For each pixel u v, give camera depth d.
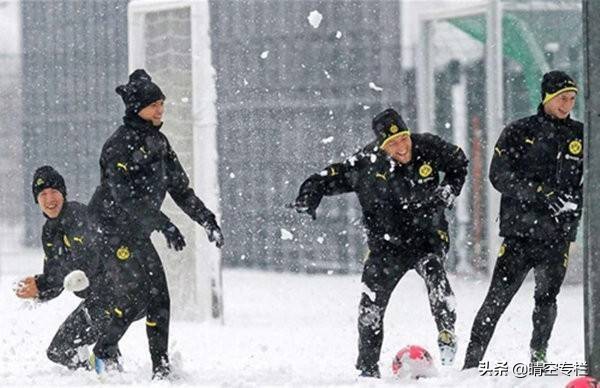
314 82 66.50
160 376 31.05
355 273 66.56
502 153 30.41
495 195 58.62
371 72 65.75
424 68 65.50
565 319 48.09
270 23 67.56
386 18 66.00
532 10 59.00
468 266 63.59
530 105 59.47
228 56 69.12
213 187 50.44
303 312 53.62
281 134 67.81
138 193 30.52
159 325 31.14
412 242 30.75
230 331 46.62
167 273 51.66
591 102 26.12
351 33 65.81
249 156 69.38
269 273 69.12
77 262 32.25
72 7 78.69
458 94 64.94
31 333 46.00
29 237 84.06
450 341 29.80
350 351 39.53
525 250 30.91
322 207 67.31
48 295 32.72
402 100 66.12
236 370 33.38
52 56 80.38
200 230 50.47
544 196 30.06
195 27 50.19
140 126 30.61
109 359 30.98
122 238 30.75
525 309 51.59
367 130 65.38
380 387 28.09
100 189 31.06
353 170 30.75
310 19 34.88
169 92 51.12
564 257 31.25
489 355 37.25
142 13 51.56
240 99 69.06
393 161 30.17
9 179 83.56
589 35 26.05
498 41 57.78
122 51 76.56
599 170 26.09
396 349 40.03
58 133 80.62
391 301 57.03
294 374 31.19
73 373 33.00
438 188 30.20
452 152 30.16
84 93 78.88
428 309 53.62
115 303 30.81
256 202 69.38
